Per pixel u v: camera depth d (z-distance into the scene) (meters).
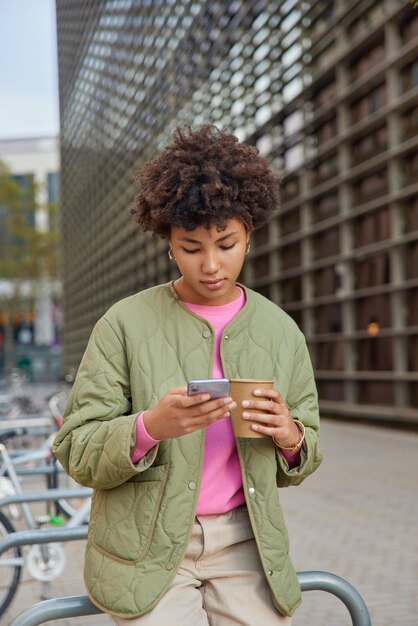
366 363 12.45
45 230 42.03
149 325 1.64
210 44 16.44
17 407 11.22
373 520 5.52
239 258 1.59
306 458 1.59
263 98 15.06
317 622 3.48
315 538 5.03
